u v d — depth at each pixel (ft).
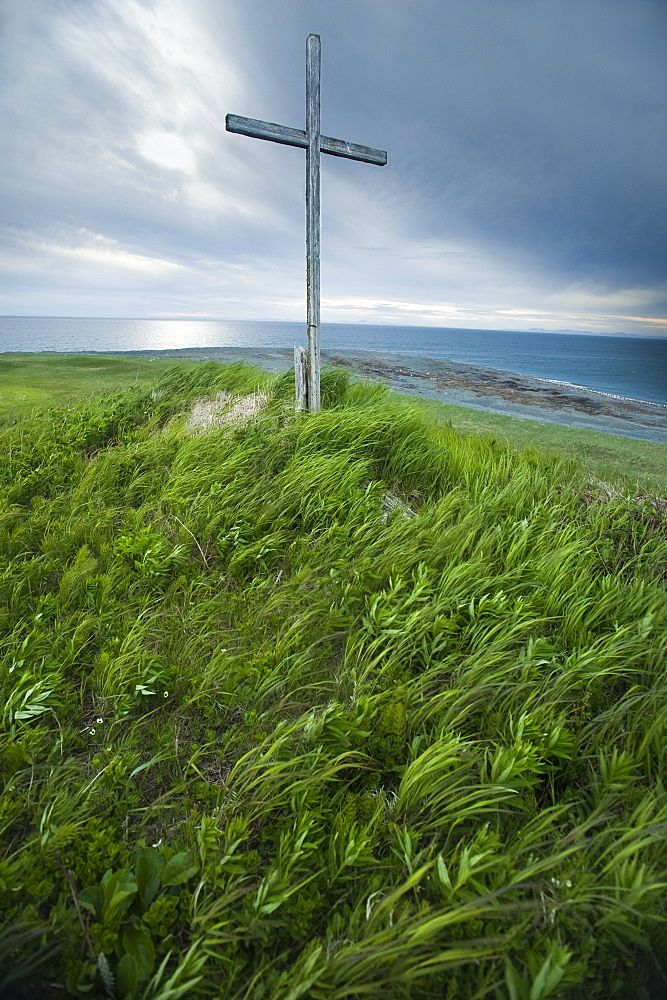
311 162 17.54
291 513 13.89
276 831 6.10
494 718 7.54
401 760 7.18
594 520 13.87
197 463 16.34
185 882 5.46
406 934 4.73
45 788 6.48
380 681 8.36
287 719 7.82
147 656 8.56
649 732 7.09
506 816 6.48
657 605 10.05
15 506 14.19
